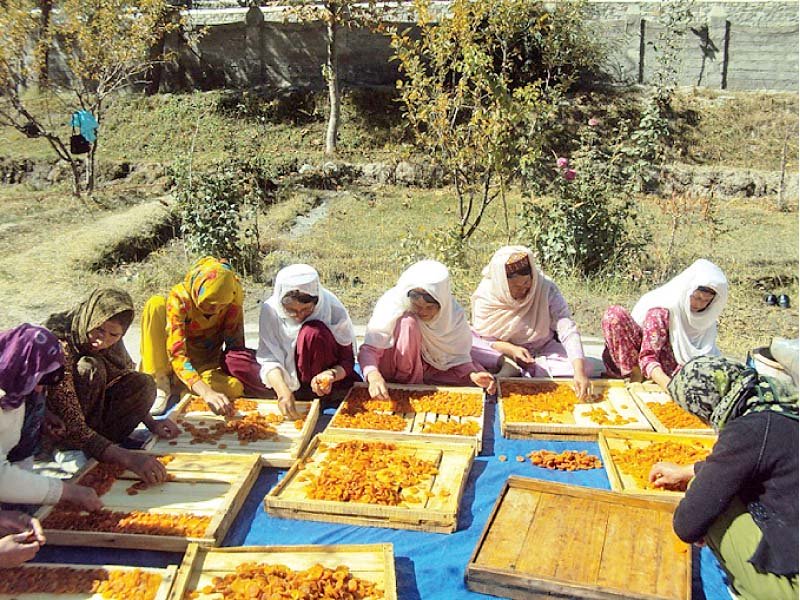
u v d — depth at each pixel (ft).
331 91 59.88
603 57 65.72
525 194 32.01
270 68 70.08
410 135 62.08
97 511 12.15
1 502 11.88
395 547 11.69
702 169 54.08
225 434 15.33
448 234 32.60
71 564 10.79
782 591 9.64
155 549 11.46
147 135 63.31
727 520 10.09
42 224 43.45
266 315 16.90
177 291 16.65
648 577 10.59
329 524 12.37
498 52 58.03
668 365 17.70
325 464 13.70
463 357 17.93
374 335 17.26
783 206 50.37
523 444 15.12
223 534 11.87
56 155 60.34
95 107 52.54
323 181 55.42
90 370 13.97
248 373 17.15
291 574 10.39
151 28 53.11
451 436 14.66
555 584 10.25
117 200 50.62
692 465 12.81
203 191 32.89
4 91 50.67
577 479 13.69
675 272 31.99
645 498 12.19
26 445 12.42
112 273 33.71
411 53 33.76
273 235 41.86
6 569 10.63
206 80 70.95
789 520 9.50
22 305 28.40
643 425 15.42
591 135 34.55
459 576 11.05
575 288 29.91
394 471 13.21
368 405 16.38
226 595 10.07
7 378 11.23
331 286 31.50
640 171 33.50
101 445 13.30
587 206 30.94
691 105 63.16
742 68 66.23
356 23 60.29
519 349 18.67
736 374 9.91
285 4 62.13
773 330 25.68
